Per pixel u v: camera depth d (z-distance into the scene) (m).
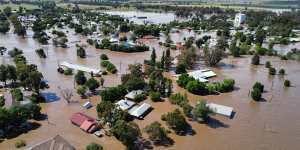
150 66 147.12
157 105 110.75
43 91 119.44
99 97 115.38
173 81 139.00
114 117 92.31
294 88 135.25
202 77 142.75
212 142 86.88
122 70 152.00
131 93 116.38
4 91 118.50
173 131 92.25
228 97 121.88
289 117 105.38
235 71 159.50
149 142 85.44
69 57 175.50
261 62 180.50
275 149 84.94
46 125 92.88
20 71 123.69
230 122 99.81
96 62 166.62
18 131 88.81
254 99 119.44
